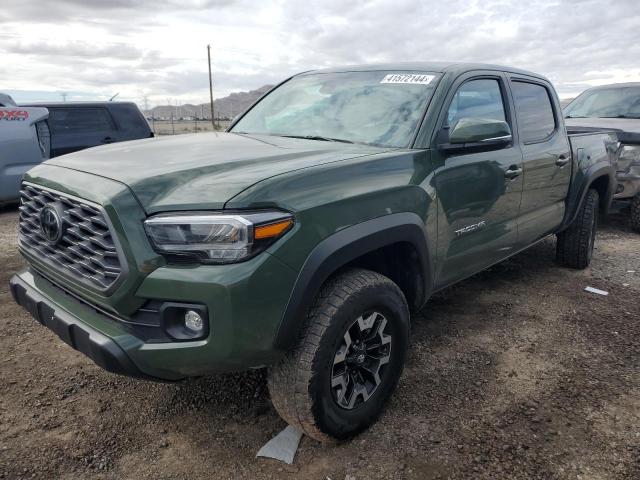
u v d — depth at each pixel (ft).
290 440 8.66
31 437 8.65
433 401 9.85
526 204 13.19
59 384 10.23
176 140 10.62
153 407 9.58
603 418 9.41
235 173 7.66
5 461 8.07
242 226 6.72
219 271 6.72
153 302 7.11
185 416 9.34
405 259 9.68
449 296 15.14
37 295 8.64
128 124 35.35
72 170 8.34
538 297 15.16
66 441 8.60
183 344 6.93
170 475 7.93
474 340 12.37
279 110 12.55
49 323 8.23
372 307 8.39
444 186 9.98
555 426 9.16
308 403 7.73
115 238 6.98
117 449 8.46
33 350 11.53
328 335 7.72
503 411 9.57
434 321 13.42
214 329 6.81
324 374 7.79
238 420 9.25
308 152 9.05
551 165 14.06
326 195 7.73
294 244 7.19
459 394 10.11
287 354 7.73
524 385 10.45
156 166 7.93
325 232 7.57
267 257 6.93
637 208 22.30
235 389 10.18
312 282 7.37
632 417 9.45
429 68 11.44
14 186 25.59
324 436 8.20
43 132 27.30
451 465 8.18
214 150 9.20
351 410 8.52
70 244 7.98
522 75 13.74
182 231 6.79
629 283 16.46
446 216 10.14
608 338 12.59
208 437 8.80
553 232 15.76
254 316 6.91
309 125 11.43
